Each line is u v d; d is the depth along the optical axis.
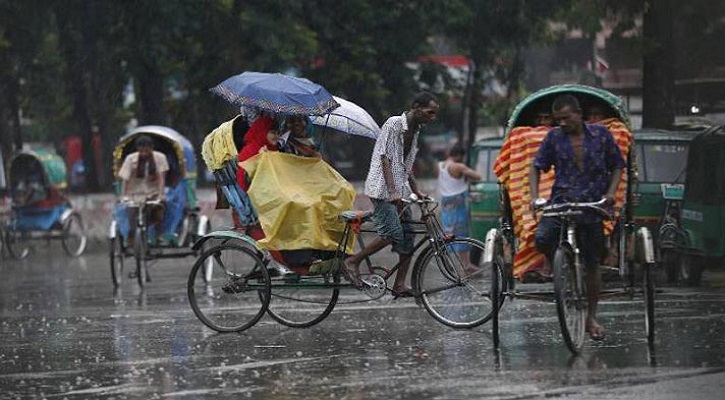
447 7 75.50
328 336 29.47
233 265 31.41
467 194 49.22
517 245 27.91
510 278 27.55
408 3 76.88
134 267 56.66
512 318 31.77
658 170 45.34
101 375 24.45
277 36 71.12
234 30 71.81
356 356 26.08
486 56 79.88
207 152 32.03
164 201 45.03
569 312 25.52
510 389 21.59
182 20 70.12
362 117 33.88
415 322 31.73
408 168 30.30
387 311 34.34
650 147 45.75
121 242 45.47
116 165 48.22
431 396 21.19
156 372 24.62
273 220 29.94
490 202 48.88
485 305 30.09
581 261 26.16
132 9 70.38
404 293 30.56
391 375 23.47
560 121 25.62
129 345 28.75
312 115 30.70
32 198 66.12
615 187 25.53
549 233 25.34
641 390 21.17
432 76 82.81
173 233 46.44
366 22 76.62
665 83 60.91
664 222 43.53
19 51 84.31
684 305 34.53
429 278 30.48
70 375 24.56
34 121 118.19
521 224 27.03
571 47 86.88
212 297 39.47
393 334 29.50
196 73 73.62
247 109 31.92
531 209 25.36
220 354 26.95
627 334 28.27
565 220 25.27
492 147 50.50
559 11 72.81
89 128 95.19
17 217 66.25
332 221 30.27
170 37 71.88
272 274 30.88
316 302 31.14
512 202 27.33
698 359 24.47
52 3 74.50
